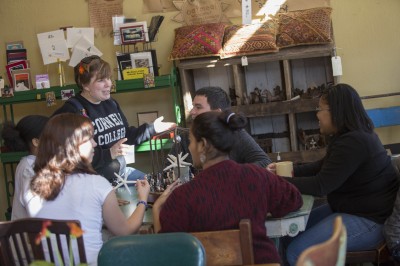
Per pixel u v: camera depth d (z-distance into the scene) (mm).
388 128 4094
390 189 2486
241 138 2562
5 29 4516
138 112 4438
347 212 2514
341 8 4074
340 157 2381
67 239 1720
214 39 3869
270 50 3754
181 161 2621
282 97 3961
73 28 4262
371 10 4039
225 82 4258
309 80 4145
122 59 4059
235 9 4160
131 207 2418
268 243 1808
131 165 4434
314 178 2387
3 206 4688
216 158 1850
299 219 2039
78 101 3135
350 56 4105
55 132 1964
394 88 4070
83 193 1942
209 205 1752
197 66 3918
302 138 3932
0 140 4328
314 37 3727
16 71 4234
